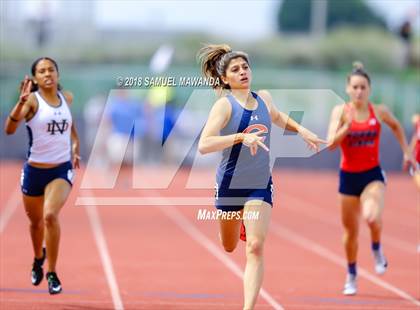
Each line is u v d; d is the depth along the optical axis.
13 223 41.09
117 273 28.62
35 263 23.61
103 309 22.80
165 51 49.22
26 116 22.58
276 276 28.75
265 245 36.44
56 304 23.20
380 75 103.12
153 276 28.22
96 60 94.44
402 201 56.59
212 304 23.73
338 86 83.50
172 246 35.22
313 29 114.81
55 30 95.88
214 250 34.28
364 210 24.89
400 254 34.53
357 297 25.14
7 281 26.36
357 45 105.25
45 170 22.64
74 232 38.94
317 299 24.77
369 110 25.08
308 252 34.56
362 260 32.41
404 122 83.06
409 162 26.06
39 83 22.59
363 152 24.94
